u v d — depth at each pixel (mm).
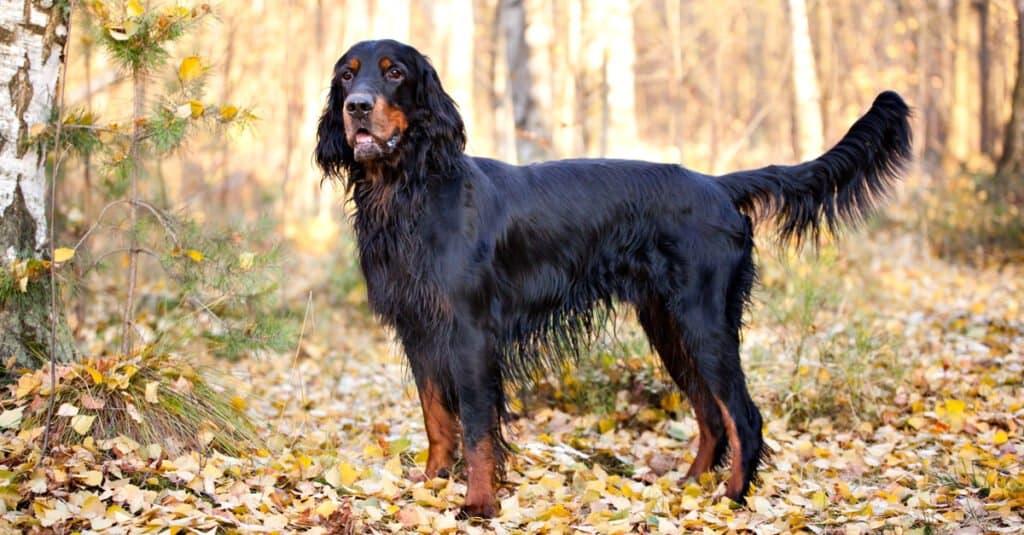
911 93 20875
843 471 4055
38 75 3684
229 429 3715
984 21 21266
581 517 3412
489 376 3539
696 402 4008
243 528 2908
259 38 16781
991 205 11336
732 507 3613
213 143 10312
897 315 7285
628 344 5020
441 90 3650
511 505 3420
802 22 10992
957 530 3133
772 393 4992
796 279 6527
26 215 3693
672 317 3881
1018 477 3588
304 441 4051
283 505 3260
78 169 6102
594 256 3895
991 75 23266
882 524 3234
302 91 18547
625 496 3658
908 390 5051
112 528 2812
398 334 3713
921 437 4395
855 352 5176
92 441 3254
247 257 4023
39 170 3756
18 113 3629
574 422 4742
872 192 4172
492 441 3514
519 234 3709
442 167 3582
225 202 11734
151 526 2826
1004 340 6188
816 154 11000
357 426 4801
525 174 3855
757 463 3766
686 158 13625
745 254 3965
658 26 22328
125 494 3006
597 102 11914
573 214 3826
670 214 3869
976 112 21250
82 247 4082
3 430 3340
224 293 4199
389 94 3490
